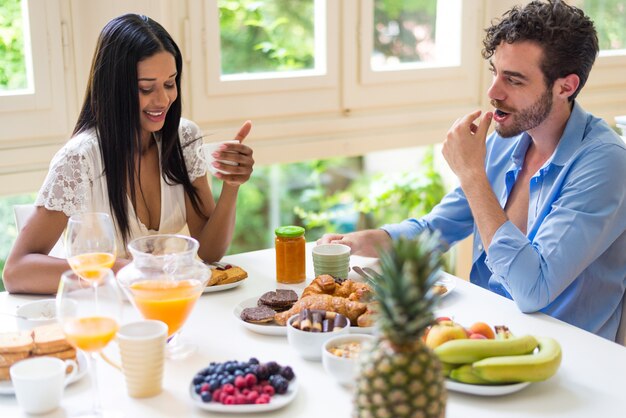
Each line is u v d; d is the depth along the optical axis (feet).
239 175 6.11
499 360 3.85
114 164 5.92
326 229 14.56
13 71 7.67
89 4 7.70
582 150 5.74
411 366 3.08
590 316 5.88
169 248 4.78
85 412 3.71
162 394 3.94
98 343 3.56
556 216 5.46
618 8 10.86
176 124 6.29
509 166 6.58
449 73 9.87
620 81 10.94
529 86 5.79
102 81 5.84
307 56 9.40
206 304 5.21
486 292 5.46
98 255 4.49
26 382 3.68
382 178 12.80
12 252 5.61
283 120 8.93
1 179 7.54
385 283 3.11
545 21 5.67
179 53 6.13
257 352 4.45
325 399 3.89
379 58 9.79
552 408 3.81
